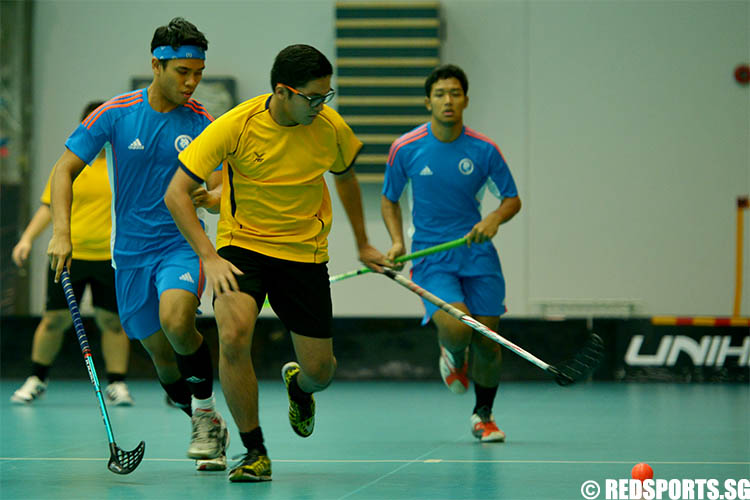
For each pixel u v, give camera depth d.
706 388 21.11
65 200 9.41
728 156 26.42
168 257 9.72
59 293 17.20
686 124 26.47
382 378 23.34
